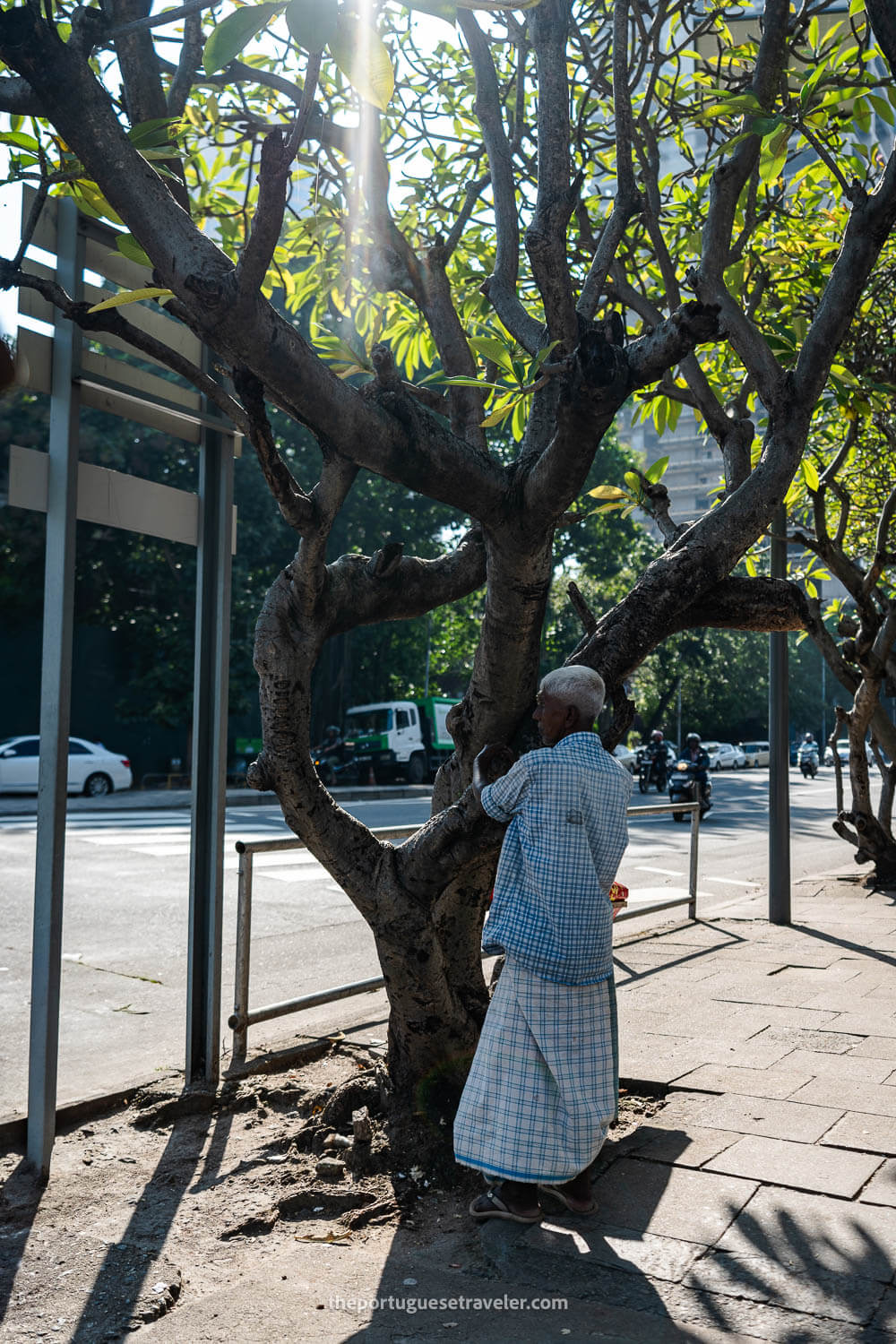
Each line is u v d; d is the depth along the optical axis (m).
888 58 3.27
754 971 6.94
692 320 2.62
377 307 6.58
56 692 3.94
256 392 2.81
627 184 4.28
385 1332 2.82
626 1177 3.67
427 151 6.85
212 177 6.25
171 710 29.62
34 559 27.41
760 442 6.43
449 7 1.76
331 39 1.70
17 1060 5.55
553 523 3.31
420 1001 3.95
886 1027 5.46
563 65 3.94
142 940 8.71
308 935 9.04
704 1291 2.91
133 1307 3.01
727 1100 4.38
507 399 4.11
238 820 19.22
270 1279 3.16
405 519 31.61
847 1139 3.92
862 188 3.89
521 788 3.32
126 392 4.32
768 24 4.59
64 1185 3.91
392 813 21.19
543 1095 3.26
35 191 3.94
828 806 27.31
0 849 13.76
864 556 13.59
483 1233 3.31
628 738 54.44
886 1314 2.76
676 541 3.98
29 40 2.31
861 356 8.19
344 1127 4.25
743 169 4.47
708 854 15.89
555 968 3.24
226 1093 4.85
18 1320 2.96
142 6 3.04
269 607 3.80
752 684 57.31
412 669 38.41
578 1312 2.85
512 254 4.41
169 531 4.77
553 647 39.44
